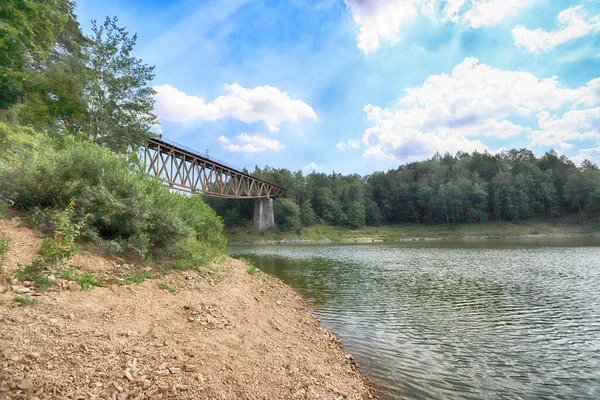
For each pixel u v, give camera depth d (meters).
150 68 21.38
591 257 28.66
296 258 35.09
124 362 4.27
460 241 61.91
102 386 3.65
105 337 4.75
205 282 10.39
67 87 18.39
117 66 20.23
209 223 17.75
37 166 8.67
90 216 8.84
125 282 7.66
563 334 9.61
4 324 4.15
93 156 9.59
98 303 5.97
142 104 21.30
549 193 84.81
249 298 10.80
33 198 8.73
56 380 3.48
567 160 110.44
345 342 8.88
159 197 11.38
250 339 6.69
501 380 6.59
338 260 32.44
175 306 7.20
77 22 23.25
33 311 4.80
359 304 13.55
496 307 12.91
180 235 11.41
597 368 7.21
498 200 86.50
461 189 91.69
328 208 98.62
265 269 25.36
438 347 8.55
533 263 25.92
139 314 6.12
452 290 16.45
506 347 8.55
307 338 8.51
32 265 6.34
